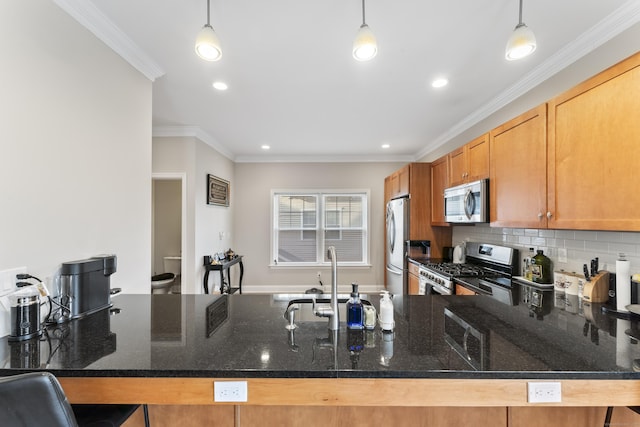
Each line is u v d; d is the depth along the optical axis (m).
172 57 1.90
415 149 4.45
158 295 1.73
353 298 1.21
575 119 1.49
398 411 1.06
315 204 4.97
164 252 5.04
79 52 1.40
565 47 1.76
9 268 1.09
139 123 1.88
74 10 1.35
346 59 1.94
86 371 0.86
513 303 1.60
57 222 1.29
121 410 0.94
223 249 4.36
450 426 1.06
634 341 1.08
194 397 0.87
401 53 1.86
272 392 0.87
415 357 0.94
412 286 3.33
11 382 0.65
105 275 1.47
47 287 1.24
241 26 1.59
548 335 1.14
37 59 1.19
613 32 1.53
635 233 1.50
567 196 1.54
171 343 1.05
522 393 0.86
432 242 3.49
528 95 2.22
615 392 0.86
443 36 1.69
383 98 2.55
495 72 2.10
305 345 1.03
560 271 1.93
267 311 1.44
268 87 2.34
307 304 1.59
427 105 2.71
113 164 1.64
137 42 1.73
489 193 2.25
